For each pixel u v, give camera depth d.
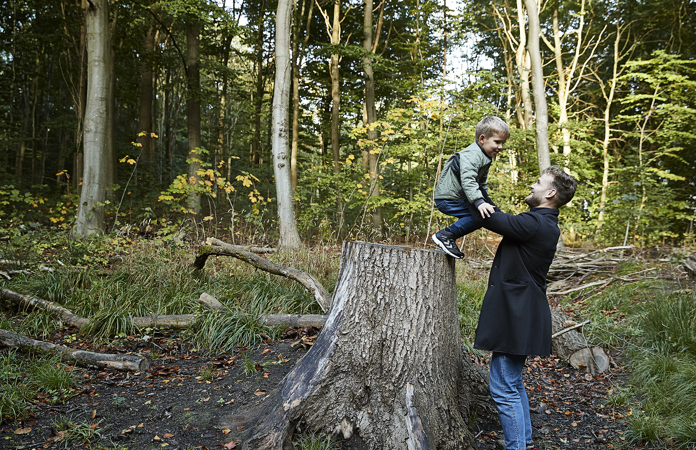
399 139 12.64
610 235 11.91
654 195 11.90
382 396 2.59
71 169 19.70
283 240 8.66
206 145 20.77
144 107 15.09
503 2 16.36
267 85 20.67
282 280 5.56
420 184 12.42
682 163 15.24
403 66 14.49
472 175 2.54
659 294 5.49
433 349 2.66
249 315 4.40
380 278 2.64
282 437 2.45
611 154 16.86
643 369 3.86
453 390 2.81
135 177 13.52
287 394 2.61
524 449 2.45
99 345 4.06
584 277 7.62
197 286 5.41
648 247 10.92
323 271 6.20
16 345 3.76
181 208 9.56
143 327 4.39
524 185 11.90
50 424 2.77
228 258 6.63
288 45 8.95
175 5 10.60
